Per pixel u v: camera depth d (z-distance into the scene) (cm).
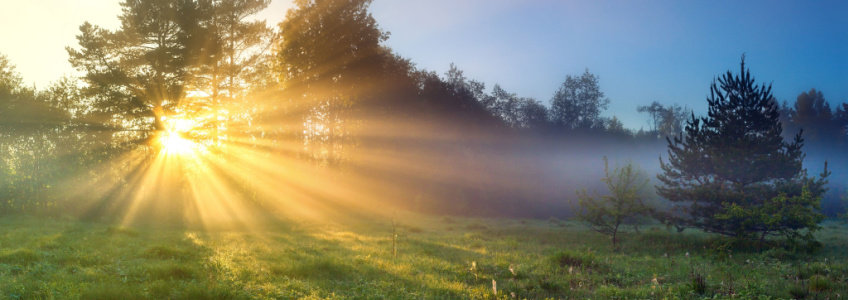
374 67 4519
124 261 1218
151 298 844
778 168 1983
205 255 1388
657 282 1169
